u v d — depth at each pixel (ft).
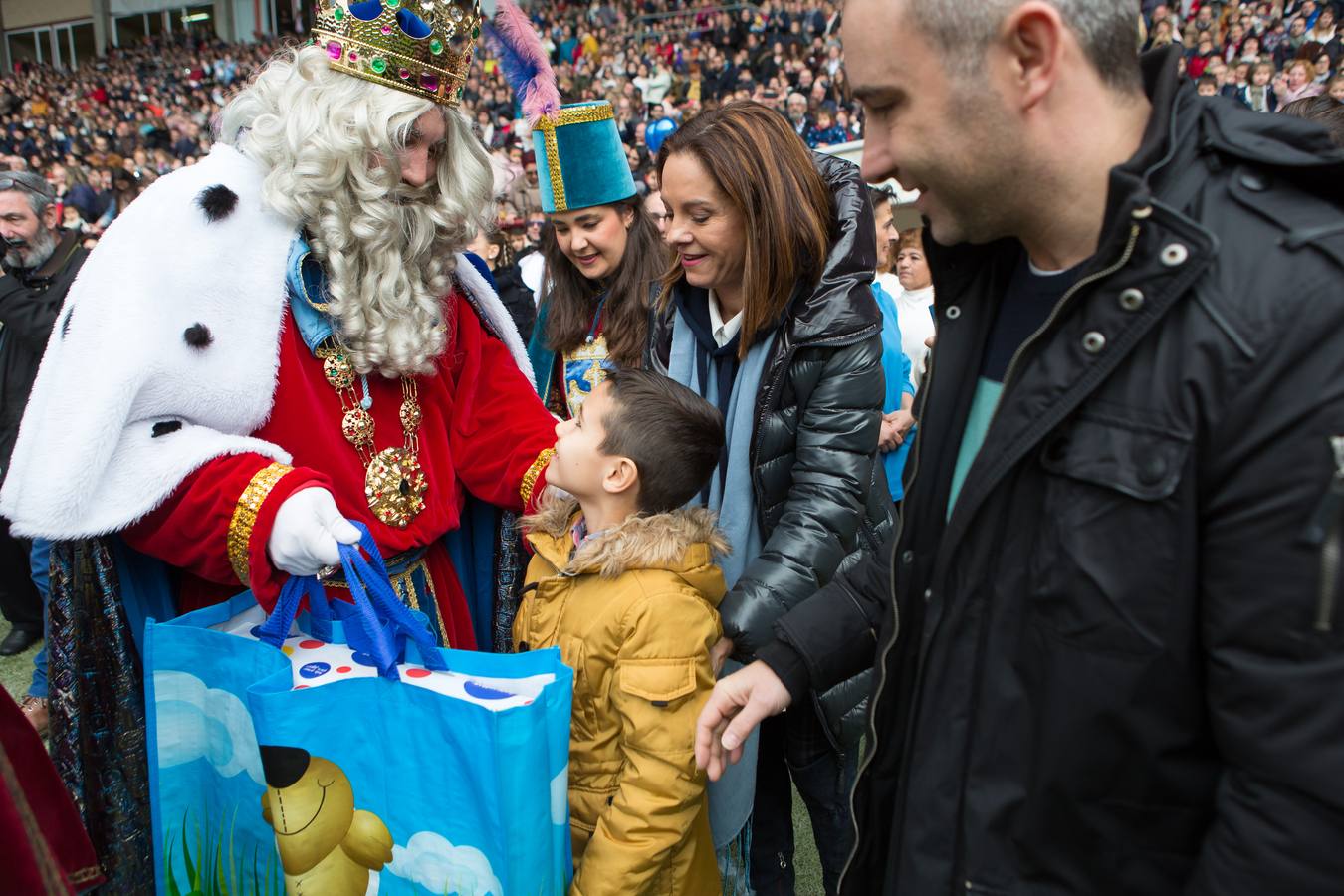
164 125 50.03
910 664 3.25
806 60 42.14
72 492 3.96
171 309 4.25
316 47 4.68
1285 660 2.15
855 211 4.89
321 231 4.63
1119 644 2.45
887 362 8.84
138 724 4.71
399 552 5.06
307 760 3.76
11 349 9.71
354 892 3.98
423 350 4.88
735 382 5.01
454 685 3.76
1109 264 2.41
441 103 4.90
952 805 2.90
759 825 5.55
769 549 4.64
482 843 3.64
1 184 9.64
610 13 54.34
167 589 4.89
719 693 3.74
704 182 4.62
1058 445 2.56
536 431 5.49
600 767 4.39
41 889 2.46
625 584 4.23
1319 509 2.08
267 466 4.25
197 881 4.48
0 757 2.46
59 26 86.02
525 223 17.76
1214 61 31.68
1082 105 2.48
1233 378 2.22
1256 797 2.21
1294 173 2.35
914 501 3.25
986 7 2.34
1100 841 2.64
